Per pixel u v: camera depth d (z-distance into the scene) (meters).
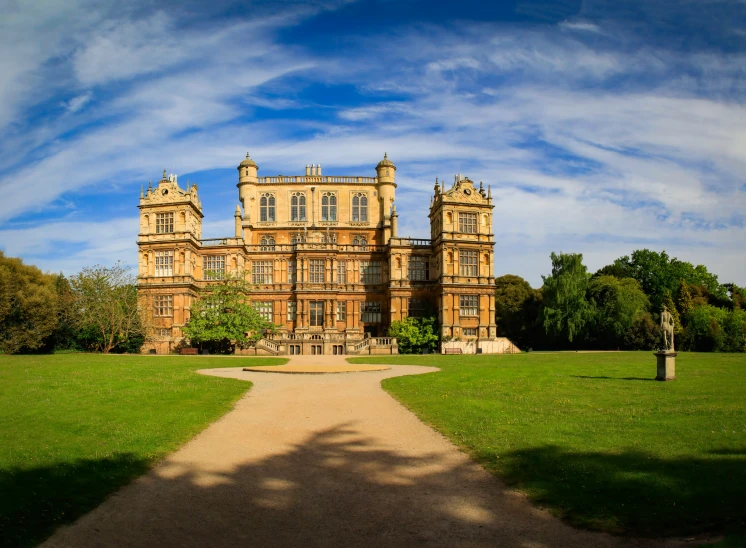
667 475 15.27
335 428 22.62
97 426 22.22
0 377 36.56
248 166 94.31
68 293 77.44
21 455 18.33
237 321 73.56
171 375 38.69
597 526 12.76
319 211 94.25
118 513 14.18
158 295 81.44
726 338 87.44
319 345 78.12
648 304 96.44
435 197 87.12
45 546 12.36
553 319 86.50
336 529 13.22
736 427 20.50
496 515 13.74
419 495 15.20
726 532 11.92
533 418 23.20
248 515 14.06
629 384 32.97
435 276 85.56
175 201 82.38
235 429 22.53
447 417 23.92
